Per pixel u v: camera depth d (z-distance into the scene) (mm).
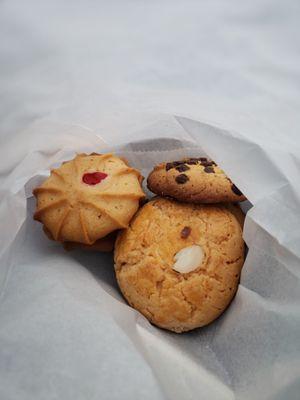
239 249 176
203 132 171
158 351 154
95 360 134
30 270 163
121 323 150
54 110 192
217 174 171
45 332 140
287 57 236
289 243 151
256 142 164
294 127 190
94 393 129
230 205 187
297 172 161
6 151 185
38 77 209
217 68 226
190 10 252
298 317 148
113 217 169
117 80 211
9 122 195
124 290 174
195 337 174
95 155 182
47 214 172
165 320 169
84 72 212
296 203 155
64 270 165
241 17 250
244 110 195
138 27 243
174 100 193
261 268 163
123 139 188
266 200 156
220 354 166
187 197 169
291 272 154
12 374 132
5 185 172
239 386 155
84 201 168
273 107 204
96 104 192
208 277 170
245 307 163
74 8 248
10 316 146
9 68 211
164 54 229
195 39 239
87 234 169
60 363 134
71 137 183
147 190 200
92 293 158
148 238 173
